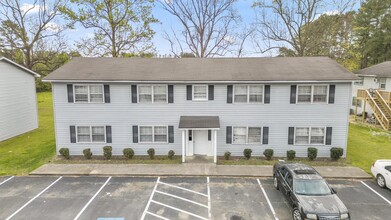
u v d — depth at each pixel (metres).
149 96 17.36
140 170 15.45
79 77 16.81
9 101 22.41
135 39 34.22
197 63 19.64
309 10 31.91
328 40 33.34
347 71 17.27
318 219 9.46
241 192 12.90
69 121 17.53
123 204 11.77
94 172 15.16
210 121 16.78
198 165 16.23
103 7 32.19
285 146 17.56
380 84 29.20
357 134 23.75
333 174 14.84
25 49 35.91
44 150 19.28
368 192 12.84
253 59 20.39
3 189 13.20
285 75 16.94
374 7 43.81
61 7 31.88
